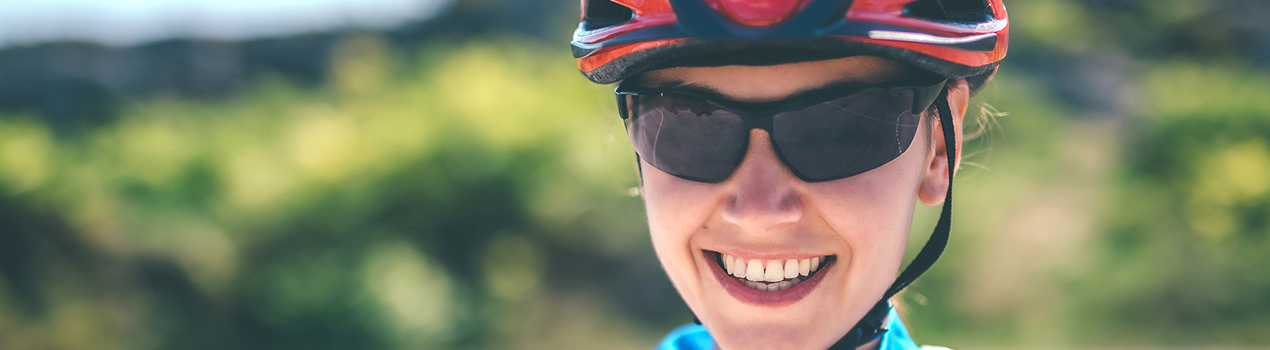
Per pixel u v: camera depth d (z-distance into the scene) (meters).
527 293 10.73
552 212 10.97
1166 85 15.98
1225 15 19.50
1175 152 13.18
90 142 12.05
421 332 9.56
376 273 9.76
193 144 11.70
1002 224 11.16
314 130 11.73
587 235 11.03
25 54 15.95
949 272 10.62
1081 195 12.12
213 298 9.44
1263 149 13.08
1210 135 13.43
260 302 9.56
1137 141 13.92
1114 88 16.78
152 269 9.28
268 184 10.26
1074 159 13.45
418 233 10.90
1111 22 19.91
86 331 8.75
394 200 10.80
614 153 7.22
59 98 15.62
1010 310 10.42
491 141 11.16
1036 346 9.78
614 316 10.71
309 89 16.62
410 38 18.86
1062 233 11.23
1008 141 12.90
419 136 11.18
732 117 1.12
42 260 8.96
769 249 1.15
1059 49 17.92
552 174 11.11
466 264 11.03
